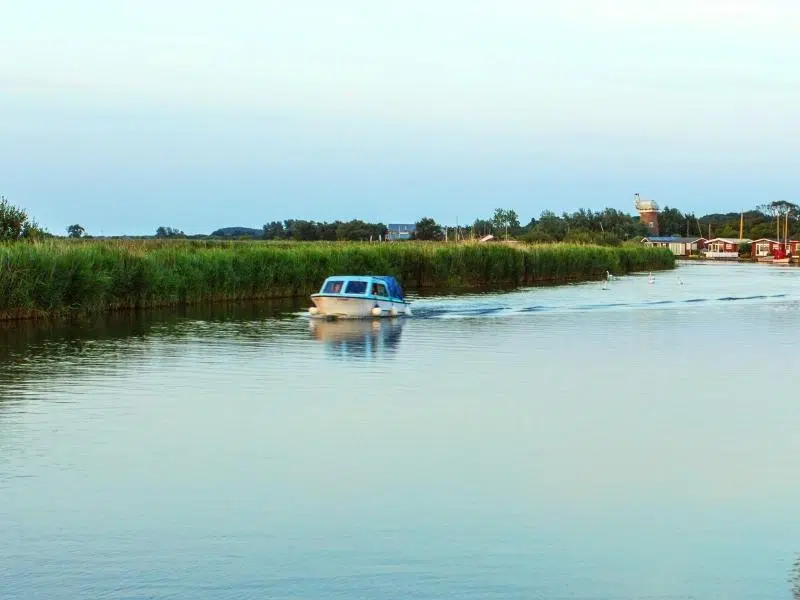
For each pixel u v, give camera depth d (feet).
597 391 67.77
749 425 56.13
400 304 131.44
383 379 73.31
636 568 33.22
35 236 147.13
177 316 127.34
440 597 30.83
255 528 37.45
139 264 135.23
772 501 40.93
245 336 103.50
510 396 65.72
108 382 71.51
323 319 125.18
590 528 37.40
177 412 59.72
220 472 45.55
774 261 465.47
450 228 419.33
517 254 239.09
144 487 43.04
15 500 41.09
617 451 49.70
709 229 606.14
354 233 427.74
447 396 65.57
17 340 98.02
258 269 160.04
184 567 33.40
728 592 31.07
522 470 45.93
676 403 63.16
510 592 31.19
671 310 144.46
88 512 39.47
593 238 399.03
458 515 39.01
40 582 32.17
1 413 59.36
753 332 110.11
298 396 65.62
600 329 113.39
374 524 37.86
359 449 50.16
